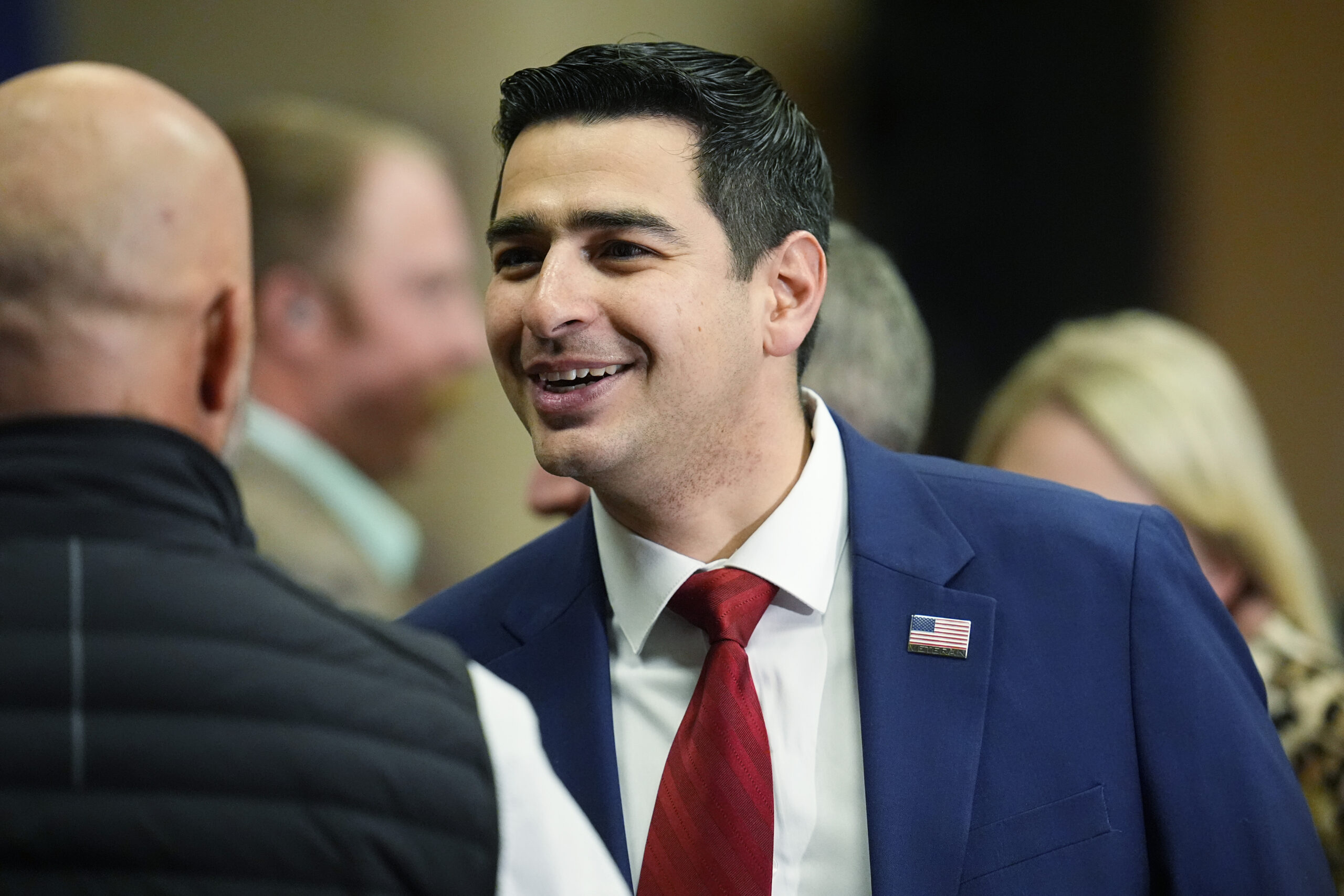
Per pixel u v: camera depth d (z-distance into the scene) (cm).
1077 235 2180
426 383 1167
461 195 1477
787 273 583
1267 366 2150
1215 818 542
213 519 432
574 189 546
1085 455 840
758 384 573
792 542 575
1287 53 2142
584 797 554
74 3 1395
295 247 1102
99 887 391
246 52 1455
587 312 538
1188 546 595
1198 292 2177
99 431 418
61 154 420
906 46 2122
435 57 1516
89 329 419
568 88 557
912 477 608
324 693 416
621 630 588
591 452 544
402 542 1152
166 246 426
